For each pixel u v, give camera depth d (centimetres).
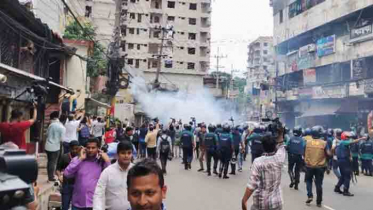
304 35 3994
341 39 3372
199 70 6575
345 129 3125
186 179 1315
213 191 1090
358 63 3006
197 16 6656
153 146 1516
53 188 861
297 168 1194
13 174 156
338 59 3378
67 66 1923
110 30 4312
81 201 511
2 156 156
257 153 1352
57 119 970
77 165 521
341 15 3269
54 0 1980
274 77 4641
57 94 1394
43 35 1301
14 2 998
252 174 504
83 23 2717
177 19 6588
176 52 6512
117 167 434
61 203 666
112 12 4356
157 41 6425
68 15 2659
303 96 3709
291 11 4225
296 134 1214
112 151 645
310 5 3834
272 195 499
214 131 1451
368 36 2980
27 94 1195
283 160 508
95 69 2578
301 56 3953
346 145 1116
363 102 2920
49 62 1694
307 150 952
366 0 2972
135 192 210
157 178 213
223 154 1357
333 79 3444
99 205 421
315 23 3706
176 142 2216
